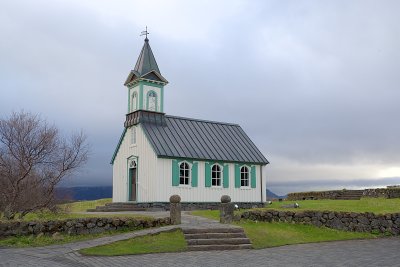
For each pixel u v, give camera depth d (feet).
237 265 46.09
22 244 58.65
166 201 106.01
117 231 66.54
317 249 58.08
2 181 72.13
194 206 110.22
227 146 122.01
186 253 54.29
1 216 72.13
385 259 49.55
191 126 122.72
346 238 68.69
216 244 59.11
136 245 56.90
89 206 124.98
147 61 119.44
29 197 72.49
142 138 112.57
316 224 75.00
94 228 65.31
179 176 109.29
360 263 47.06
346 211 75.25
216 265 46.01
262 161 123.75
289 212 76.23
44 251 53.98
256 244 60.59
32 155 74.84
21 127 75.51
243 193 119.55
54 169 77.82
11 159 73.36
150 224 68.74
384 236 71.41
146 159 110.11
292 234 68.59
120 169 120.78
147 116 115.34
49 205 75.77
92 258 49.83
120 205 106.93
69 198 81.71
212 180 115.24
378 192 120.88
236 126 134.00
